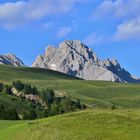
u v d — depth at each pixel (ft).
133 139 156.87
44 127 187.73
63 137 162.81
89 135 165.58
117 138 159.12
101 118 201.67
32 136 170.09
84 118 204.13
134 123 188.75
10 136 185.88
